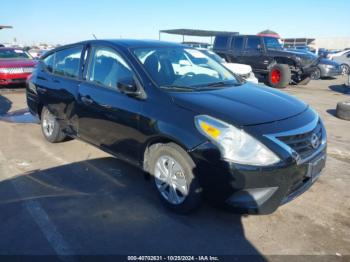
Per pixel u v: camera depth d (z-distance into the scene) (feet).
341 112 24.12
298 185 9.70
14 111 25.52
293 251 9.00
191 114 9.68
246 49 44.98
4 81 34.99
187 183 9.89
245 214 9.91
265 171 8.78
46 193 12.12
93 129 13.47
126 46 12.67
